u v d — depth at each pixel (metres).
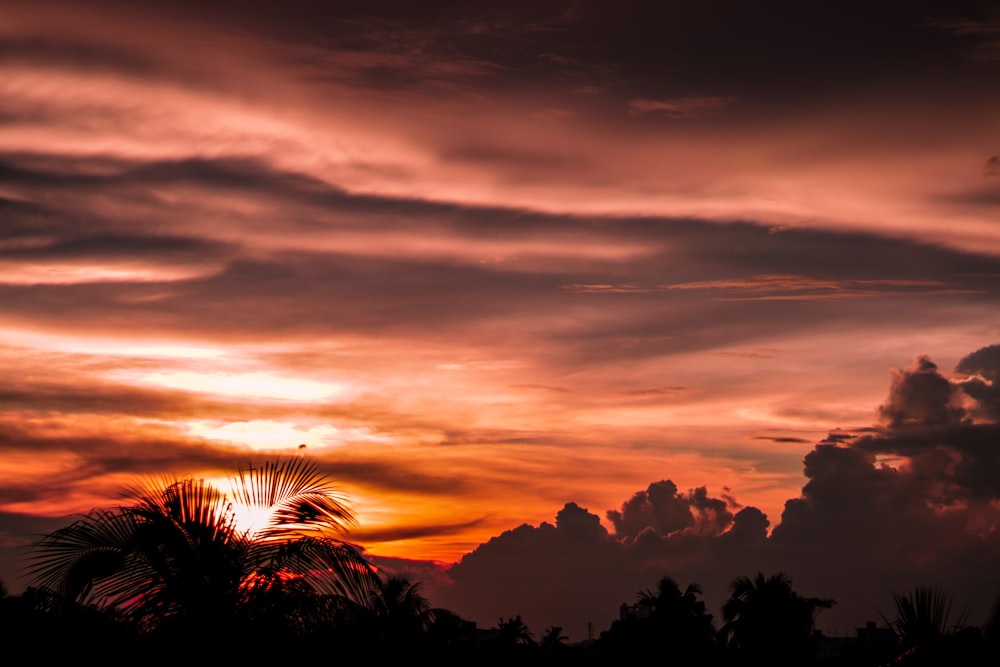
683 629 59.81
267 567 14.56
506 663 84.62
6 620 13.55
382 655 15.25
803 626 50.44
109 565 13.74
